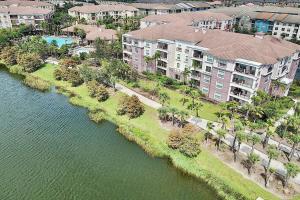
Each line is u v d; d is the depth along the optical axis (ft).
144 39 316.60
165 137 220.02
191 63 292.20
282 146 203.00
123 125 240.32
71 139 227.20
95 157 206.90
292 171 159.22
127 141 223.71
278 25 505.25
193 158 196.34
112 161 202.49
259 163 186.50
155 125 235.20
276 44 283.59
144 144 215.92
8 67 384.06
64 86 320.70
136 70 335.67
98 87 285.02
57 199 171.12
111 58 367.86
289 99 260.42
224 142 207.72
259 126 213.87
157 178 186.50
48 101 289.53
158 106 261.85
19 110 271.69
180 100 270.46
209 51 264.93
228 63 247.50
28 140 225.97
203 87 280.10
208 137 213.87
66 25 549.13
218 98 268.21
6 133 234.58
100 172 192.75
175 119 240.94
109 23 564.71
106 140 225.56
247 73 240.94
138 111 248.73
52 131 238.07
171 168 193.26
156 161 200.54
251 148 201.67
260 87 249.55
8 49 404.98
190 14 467.52
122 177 188.24
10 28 503.61
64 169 195.42
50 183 183.42
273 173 176.45
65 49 396.98
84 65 331.16
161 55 315.58
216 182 175.63
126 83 310.86
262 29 528.22
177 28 324.80
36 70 365.81
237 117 238.89
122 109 251.80
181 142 202.08
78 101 284.00
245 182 172.55
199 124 231.30
